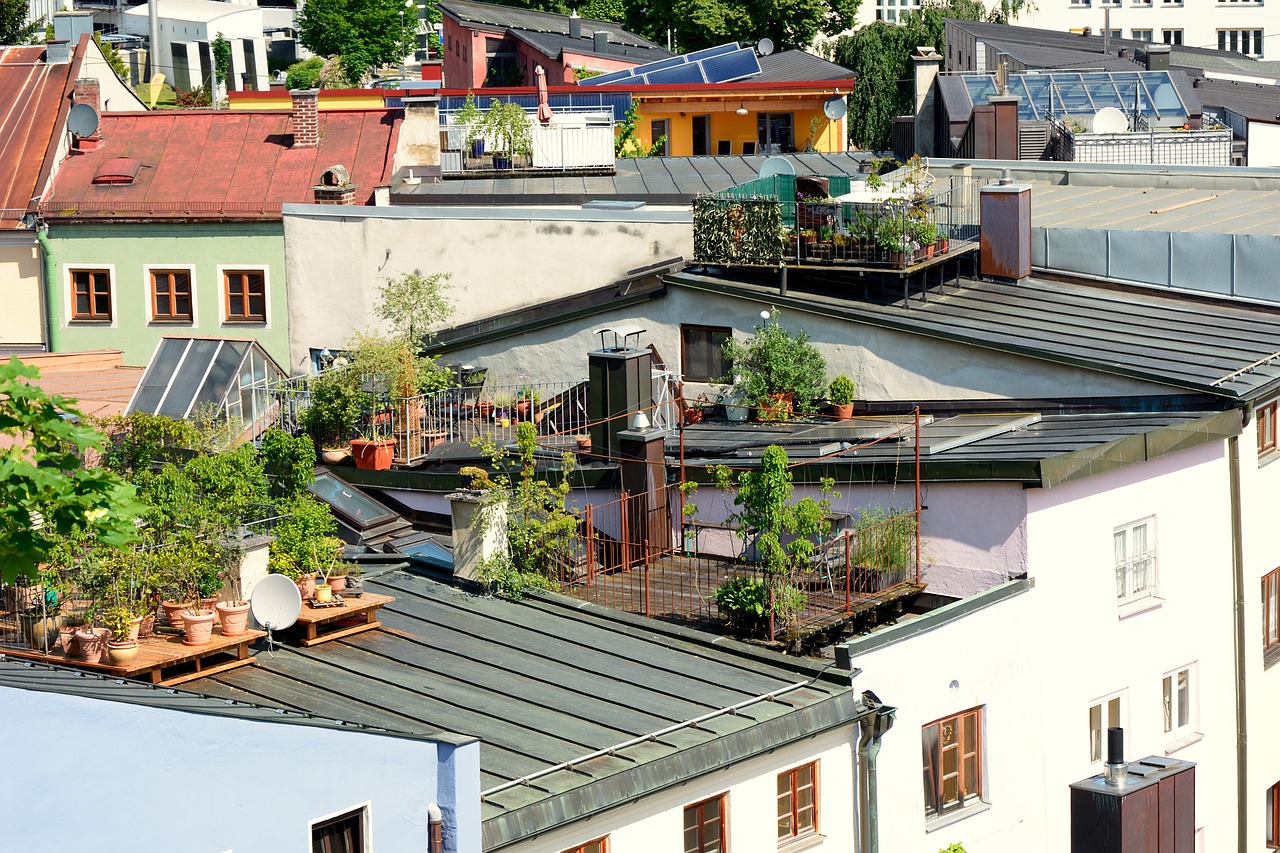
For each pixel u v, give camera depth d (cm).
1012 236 3631
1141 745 2897
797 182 3594
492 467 3247
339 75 10506
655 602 2734
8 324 4734
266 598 2375
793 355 3431
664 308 3666
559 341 3797
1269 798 3275
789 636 2548
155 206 4681
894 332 3384
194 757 1773
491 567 2675
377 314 4056
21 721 1644
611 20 9831
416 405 3538
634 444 2964
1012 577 2700
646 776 2142
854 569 2739
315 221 4225
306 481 2808
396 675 2370
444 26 9388
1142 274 3622
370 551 3041
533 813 2034
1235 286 3538
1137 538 2886
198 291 4656
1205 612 3017
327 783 1886
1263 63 8325
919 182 3731
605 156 4947
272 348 4634
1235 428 3036
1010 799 2669
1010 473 2661
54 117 5003
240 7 10275
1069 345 3281
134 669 2227
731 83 7031
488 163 4888
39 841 1659
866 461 2828
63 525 1844
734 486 2925
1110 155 5100
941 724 2580
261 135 4925
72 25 5509
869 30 9594
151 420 2766
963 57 7900
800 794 2383
